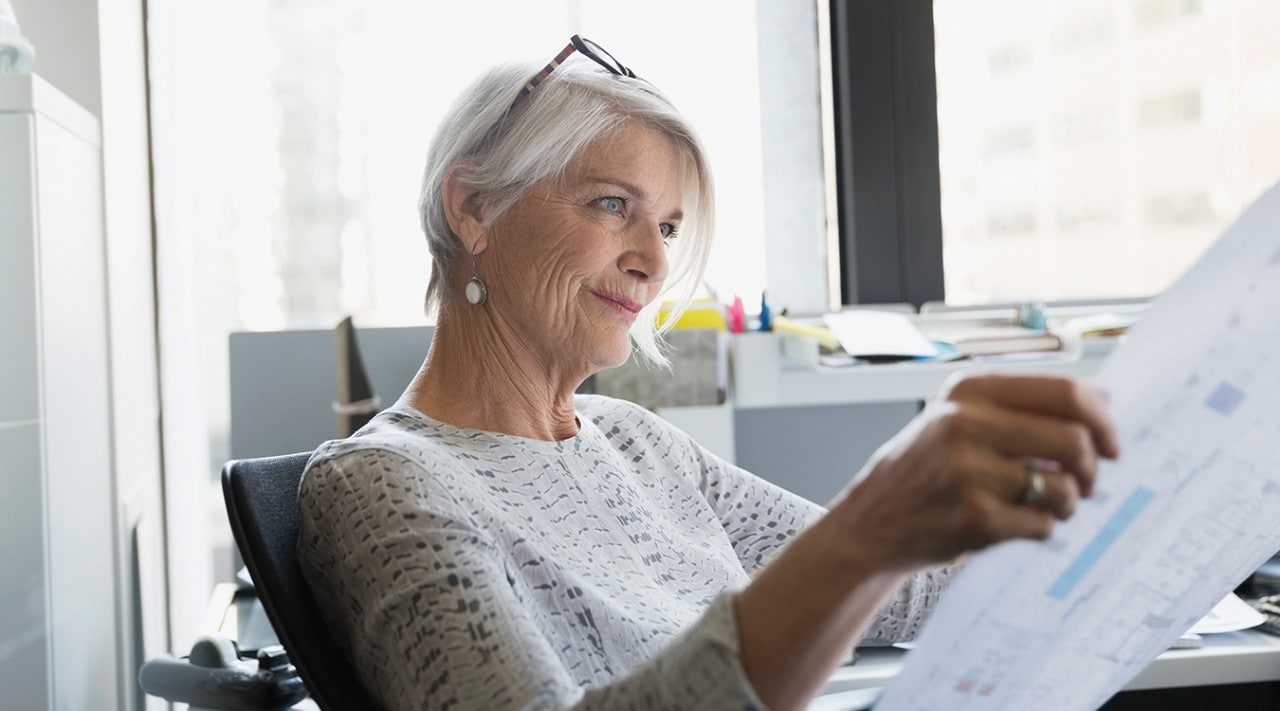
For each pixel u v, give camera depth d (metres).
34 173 1.41
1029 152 2.45
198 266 2.52
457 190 1.09
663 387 1.91
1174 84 2.46
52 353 1.46
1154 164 2.46
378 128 2.56
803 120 2.52
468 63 2.54
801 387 1.99
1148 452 0.52
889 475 0.54
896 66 2.41
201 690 1.15
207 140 2.52
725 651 0.57
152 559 2.14
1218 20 2.46
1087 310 2.35
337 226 2.56
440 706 0.76
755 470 2.12
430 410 1.08
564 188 1.08
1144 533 0.56
